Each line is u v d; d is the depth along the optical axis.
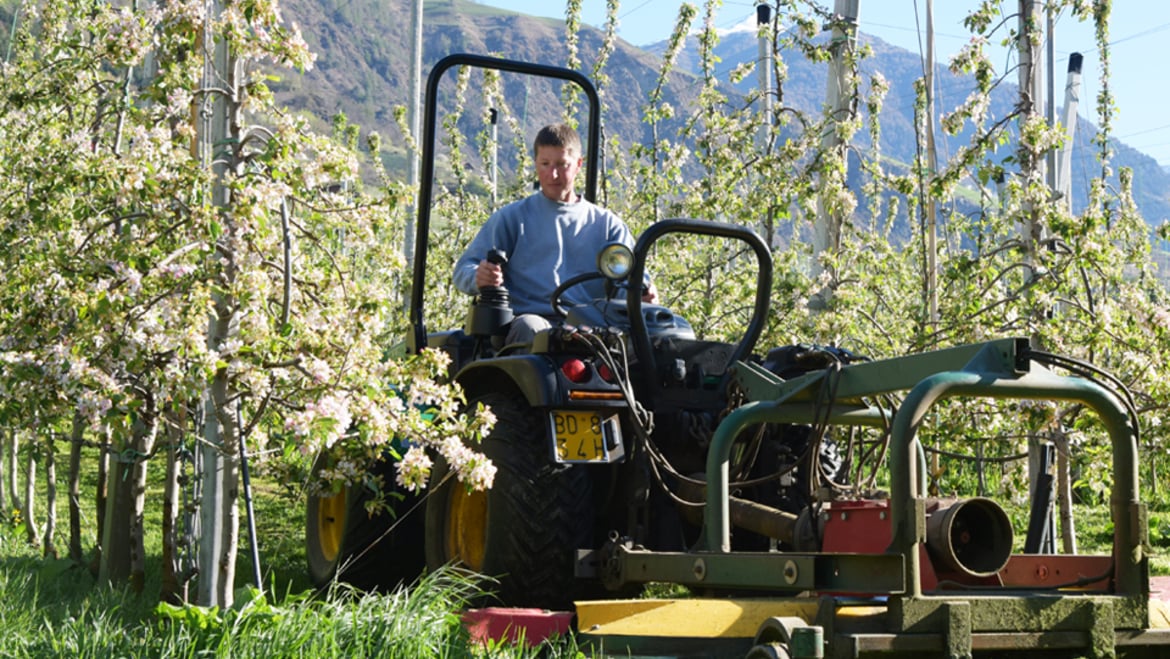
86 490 16.58
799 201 13.99
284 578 10.06
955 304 11.59
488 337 8.12
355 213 6.52
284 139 5.93
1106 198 22.38
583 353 7.05
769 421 6.16
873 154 22.77
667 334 7.34
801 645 4.76
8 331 6.10
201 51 6.54
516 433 7.07
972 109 11.47
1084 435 10.35
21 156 8.01
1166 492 17.83
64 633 6.04
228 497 6.38
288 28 6.15
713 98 15.16
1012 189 11.16
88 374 5.66
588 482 7.00
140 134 5.97
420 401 6.41
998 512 5.39
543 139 8.49
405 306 18.94
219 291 5.87
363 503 8.75
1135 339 10.39
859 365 6.02
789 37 14.47
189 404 6.77
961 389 5.14
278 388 6.23
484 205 21.78
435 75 8.46
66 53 8.54
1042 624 5.13
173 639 5.64
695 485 7.04
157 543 12.21
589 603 5.70
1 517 13.27
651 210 16.81
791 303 13.70
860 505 5.71
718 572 5.69
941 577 5.52
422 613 5.90
